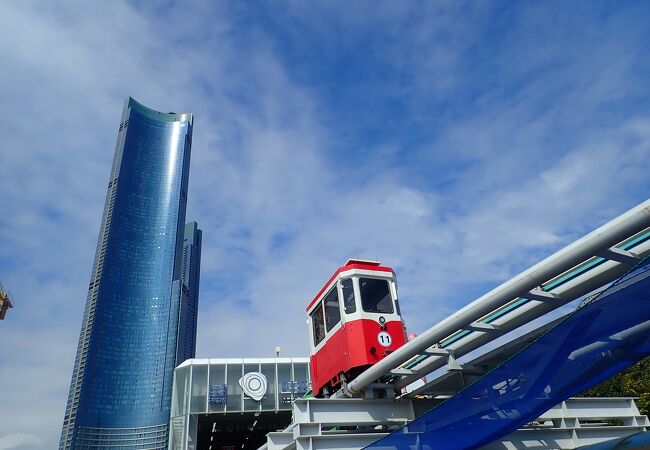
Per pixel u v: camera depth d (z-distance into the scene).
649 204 5.47
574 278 7.47
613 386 25.81
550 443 9.93
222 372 31.22
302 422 9.26
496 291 7.15
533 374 6.48
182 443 28.34
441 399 10.81
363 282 11.12
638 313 5.64
